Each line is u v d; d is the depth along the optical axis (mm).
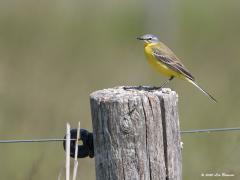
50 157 12688
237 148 11336
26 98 15648
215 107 15531
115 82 18016
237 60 20516
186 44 23969
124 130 7484
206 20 28281
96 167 7691
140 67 19359
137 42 24594
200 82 17875
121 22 27609
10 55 20078
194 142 13625
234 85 17359
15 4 27078
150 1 25453
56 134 14141
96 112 7586
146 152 7531
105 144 7559
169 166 7637
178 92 17000
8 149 13898
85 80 17656
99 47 23188
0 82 16125
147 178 7547
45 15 26516
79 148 8133
